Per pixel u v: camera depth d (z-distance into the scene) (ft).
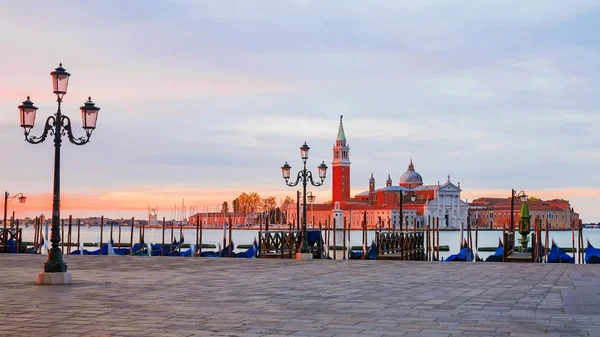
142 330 44.70
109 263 123.54
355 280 85.61
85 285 77.46
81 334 43.09
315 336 42.52
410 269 108.88
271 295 66.69
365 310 55.11
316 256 184.96
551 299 63.21
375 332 44.09
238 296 65.72
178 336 42.39
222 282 81.97
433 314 52.70
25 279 86.02
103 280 84.69
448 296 65.92
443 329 45.34
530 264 124.67
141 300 62.03
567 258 214.07
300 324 47.47
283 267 113.39
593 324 47.57
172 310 54.90
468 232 307.78
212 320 49.32
